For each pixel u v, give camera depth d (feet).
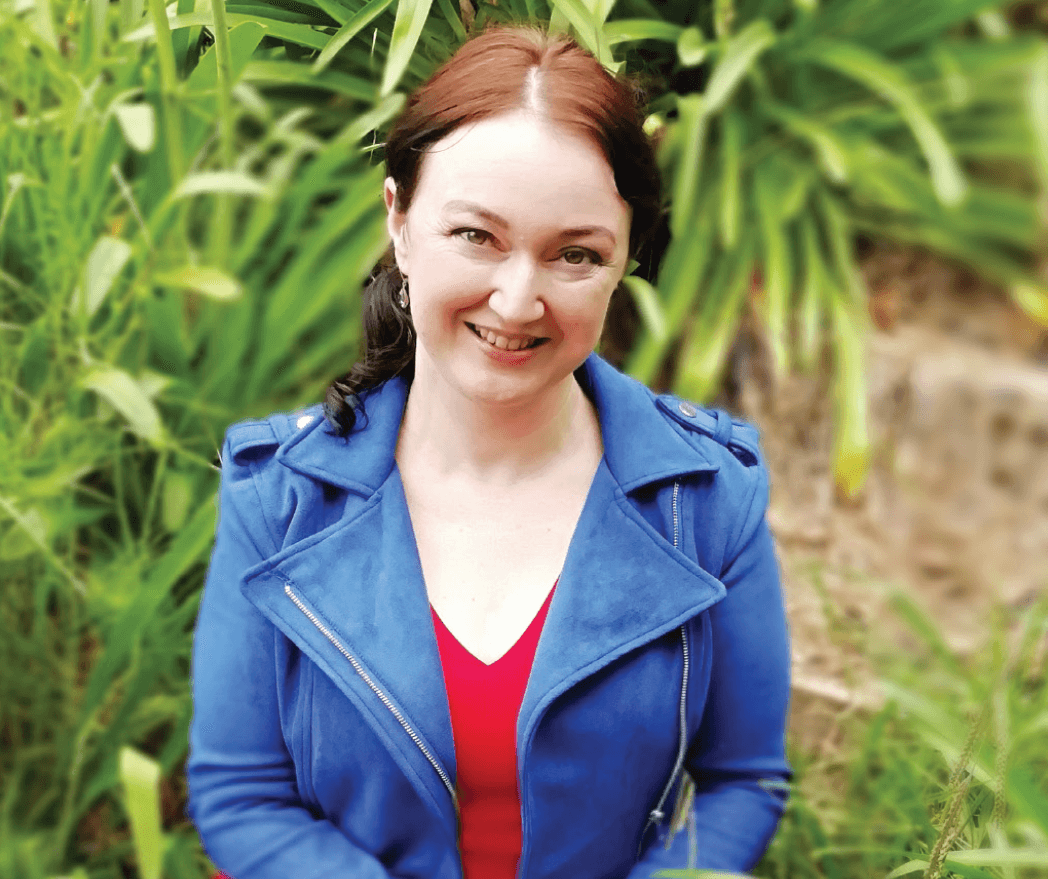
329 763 2.78
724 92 5.29
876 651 5.35
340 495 2.85
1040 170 7.42
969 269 7.43
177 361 5.20
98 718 4.86
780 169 6.52
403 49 3.72
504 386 2.57
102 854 4.62
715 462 2.90
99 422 4.87
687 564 2.79
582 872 2.91
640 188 2.47
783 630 3.08
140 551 4.88
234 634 2.84
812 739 5.16
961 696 4.89
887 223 7.18
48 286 4.82
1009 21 8.35
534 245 2.37
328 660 2.68
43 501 4.67
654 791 2.94
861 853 4.37
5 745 4.89
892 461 6.46
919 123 5.86
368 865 2.83
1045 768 4.18
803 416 6.38
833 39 6.57
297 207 5.41
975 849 3.46
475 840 2.89
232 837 2.89
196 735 2.96
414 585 2.73
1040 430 6.31
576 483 2.92
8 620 4.77
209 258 5.27
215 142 5.39
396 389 2.93
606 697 2.74
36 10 4.81
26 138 4.96
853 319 6.27
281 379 5.44
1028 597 5.94
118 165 5.15
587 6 4.14
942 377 6.45
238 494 2.81
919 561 6.19
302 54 4.85
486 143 2.33
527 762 2.68
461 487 2.89
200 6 4.33
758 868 4.43
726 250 6.29
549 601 2.81
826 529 6.19
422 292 2.51
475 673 2.73
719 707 3.08
